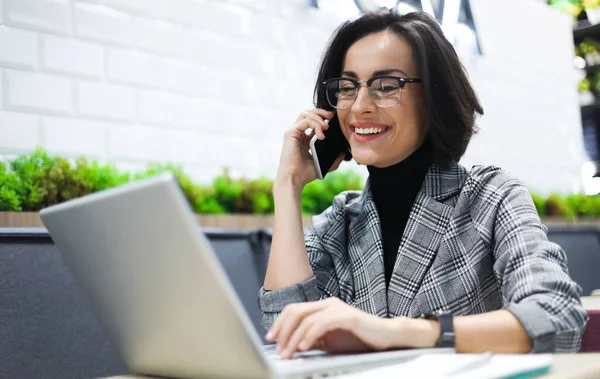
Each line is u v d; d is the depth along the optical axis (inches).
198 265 23.7
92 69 91.7
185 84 103.7
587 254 142.3
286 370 25.5
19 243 65.7
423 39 46.6
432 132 46.6
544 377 25.7
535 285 35.1
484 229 44.3
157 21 100.5
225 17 110.6
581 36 227.0
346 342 32.6
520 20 185.8
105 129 92.9
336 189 104.8
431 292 44.1
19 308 64.4
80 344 69.0
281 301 43.0
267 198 97.3
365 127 46.9
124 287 27.4
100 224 26.4
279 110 118.6
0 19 82.7
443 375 24.1
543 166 187.3
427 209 45.9
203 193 91.0
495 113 172.1
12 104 83.0
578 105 207.5
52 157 82.8
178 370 28.1
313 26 126.7
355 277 47.9
